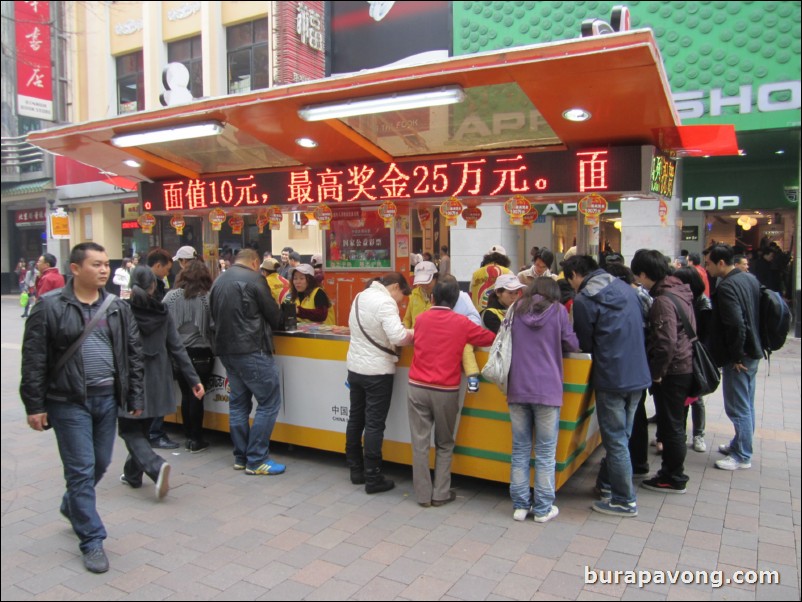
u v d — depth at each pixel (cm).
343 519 394
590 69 357
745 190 1180
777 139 983
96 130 528
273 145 543
